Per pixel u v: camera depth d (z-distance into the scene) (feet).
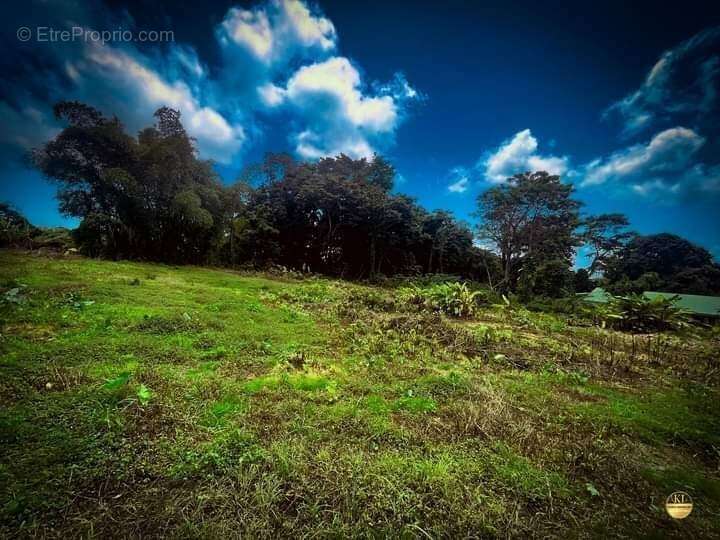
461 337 20.13
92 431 7.83
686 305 56.34
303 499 6.31
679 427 10.38
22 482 6.15
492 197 79.66
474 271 96.89
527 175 78.79
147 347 14.12
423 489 6.66
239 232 71.36
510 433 9.11
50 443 7.28
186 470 6.79
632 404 12.20
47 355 12.30
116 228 52.95
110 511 5.74
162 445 7.51
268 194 76.23
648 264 95.91
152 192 55.62
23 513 5.55
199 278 41.09
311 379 12.25
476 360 16.53
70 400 9.12
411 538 5.59
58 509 5.70
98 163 52.54
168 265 53.83
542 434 9.23
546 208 77.97
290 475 6.81
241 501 6.07
